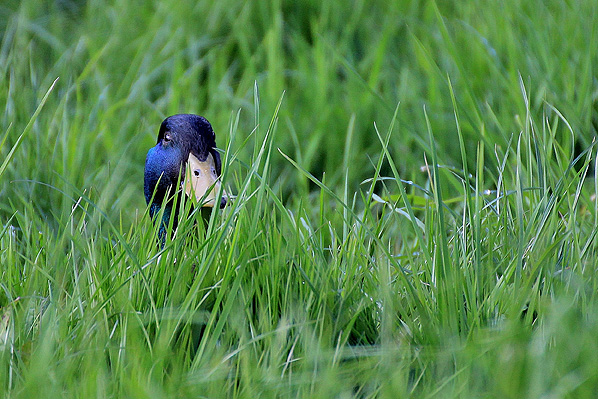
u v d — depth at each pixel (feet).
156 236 14.64
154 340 12.26
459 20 26.89
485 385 11.35
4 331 12.89
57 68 28.40
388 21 29.27
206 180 15.69
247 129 25.55
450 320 12.30
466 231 15.28
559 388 10.35
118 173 22.25
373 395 11.29
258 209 13.19
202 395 11.42
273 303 13.34
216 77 28.66
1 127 22.52
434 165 12.98
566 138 21.15
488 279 13.51
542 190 15.97
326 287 13.20
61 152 22.43
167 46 29.27
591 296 12.75
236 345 12.76
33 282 14.28
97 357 11.83
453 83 25.08
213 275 13.76
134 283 13.46
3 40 32.24
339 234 18.26
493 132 22.77
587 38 24.45
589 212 17.39
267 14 30.42
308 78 26.63
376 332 13.44
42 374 10.88
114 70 29.22
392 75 27.35
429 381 11.47
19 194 19.45
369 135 25.16
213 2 30.89
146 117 26.05
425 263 14.67
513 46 24.58
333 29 30.04
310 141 24.35
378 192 23.31
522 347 11.18
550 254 13.65
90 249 14.89
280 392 11.41
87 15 33.91
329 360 11.91
